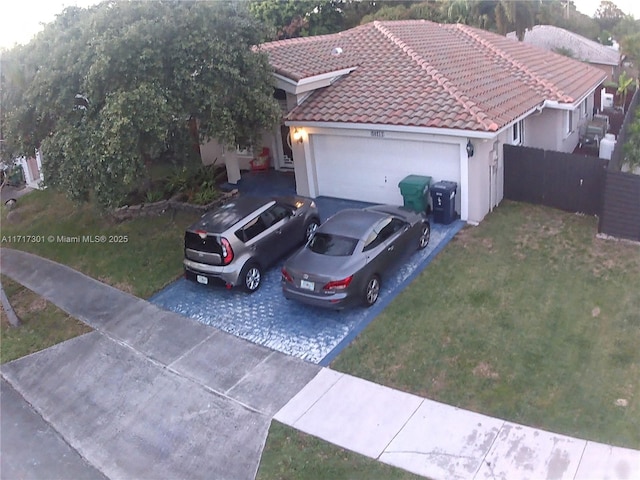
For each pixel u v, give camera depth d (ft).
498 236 43.86
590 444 24.31
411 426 26.71
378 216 38.47
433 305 35.88
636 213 40.40
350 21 130.31
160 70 41.98
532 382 28.40
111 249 50.75
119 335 37.99
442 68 53.42
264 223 41.24
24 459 28.68
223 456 26.71
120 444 28.71
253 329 36.32
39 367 36.22
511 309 34.55
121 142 38.58
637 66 111.24
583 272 37.83
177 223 52.90
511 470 23.57
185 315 39.11
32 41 45.88
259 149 49.16
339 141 52.06
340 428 27.17
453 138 44.62
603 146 58.75
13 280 49.21
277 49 61.21
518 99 51.52
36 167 76.43
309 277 34.58
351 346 33.14
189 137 45.03
